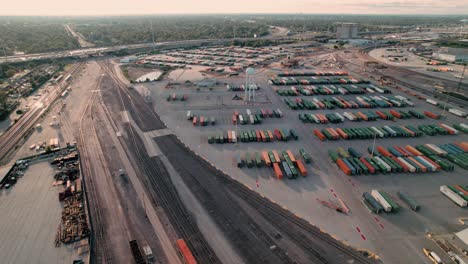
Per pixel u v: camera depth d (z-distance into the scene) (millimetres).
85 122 118750
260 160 83562
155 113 127312
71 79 192500
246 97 142250
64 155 91125
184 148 95062
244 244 56281
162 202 68812
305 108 128625
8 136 107375
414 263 51219
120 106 137000
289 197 69812
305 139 99312
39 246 56125
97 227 61125
